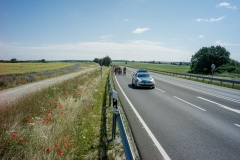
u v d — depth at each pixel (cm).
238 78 3122
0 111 599
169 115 682
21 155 338
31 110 650
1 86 1509
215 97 1078
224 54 5291
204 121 607
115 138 453
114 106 466
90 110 690
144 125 566
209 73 5256
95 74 2695
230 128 540
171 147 413
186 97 1070
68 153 354
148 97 1069
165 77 2831
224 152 389
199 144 429
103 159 348
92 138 457
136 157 369
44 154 338
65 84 1337
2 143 359
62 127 464
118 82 1992
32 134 401
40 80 2183
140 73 1591
